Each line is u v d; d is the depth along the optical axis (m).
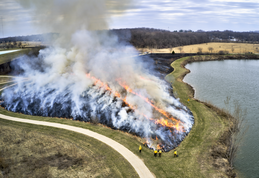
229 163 32.34
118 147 34.25
